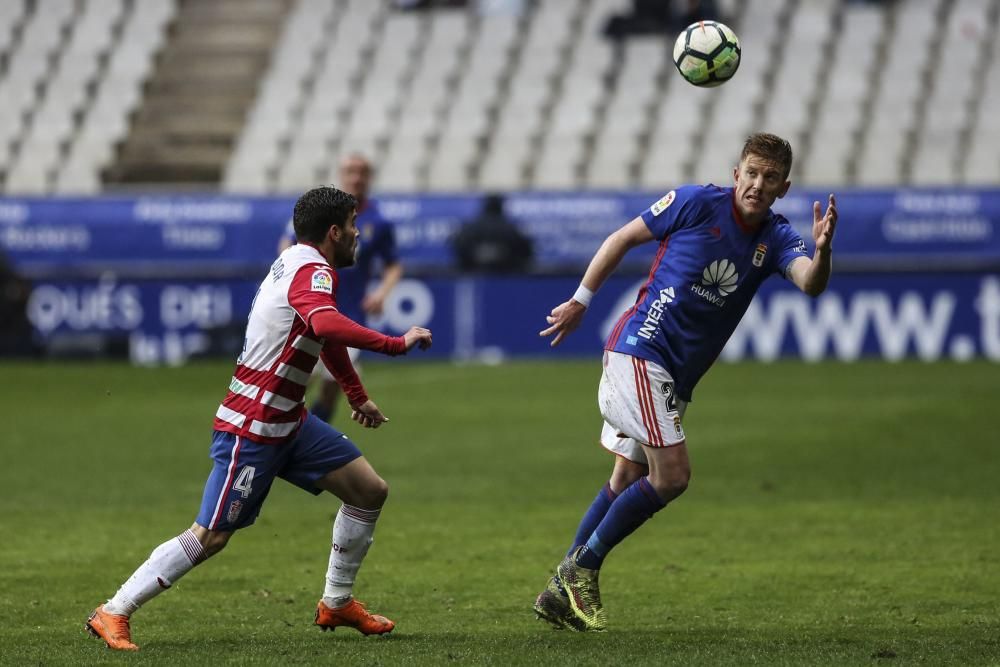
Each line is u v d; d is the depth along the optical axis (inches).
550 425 2062.0
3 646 818.2
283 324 801.6
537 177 3602.4
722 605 963.3
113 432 1999.3
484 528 1291.8
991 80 3693.4
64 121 3892.7
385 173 3644.2
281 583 1044.5
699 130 3663.9
